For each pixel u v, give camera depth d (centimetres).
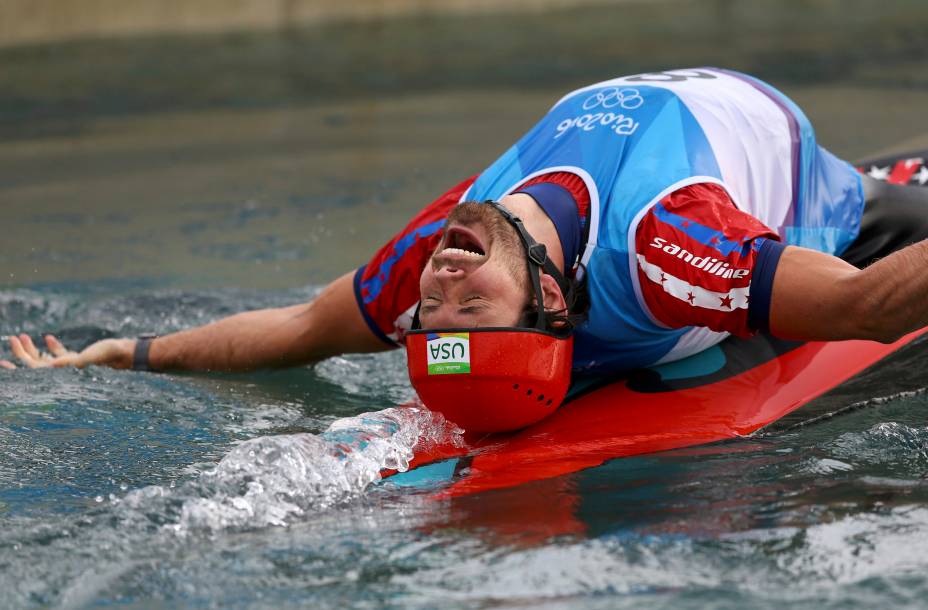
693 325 1048
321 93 3547
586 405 1126
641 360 1159
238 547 837
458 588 767
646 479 953
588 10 5312
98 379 1309
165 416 1182
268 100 3478
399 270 1166
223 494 909
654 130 1105
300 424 1158
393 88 3578
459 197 1176
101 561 819
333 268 1855
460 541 838
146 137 3042
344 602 755
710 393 1137
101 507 902
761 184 1176
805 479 937
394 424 1063
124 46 4516
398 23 5034
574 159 1098
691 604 732
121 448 1082
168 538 852
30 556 826
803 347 1217
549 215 1042
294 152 2783
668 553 804
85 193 2475
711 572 774
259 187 2458
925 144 1622
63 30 4762
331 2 5244
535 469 984
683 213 1027
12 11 4659
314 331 1251
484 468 992
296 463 943
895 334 965
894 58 3625
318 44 4494
